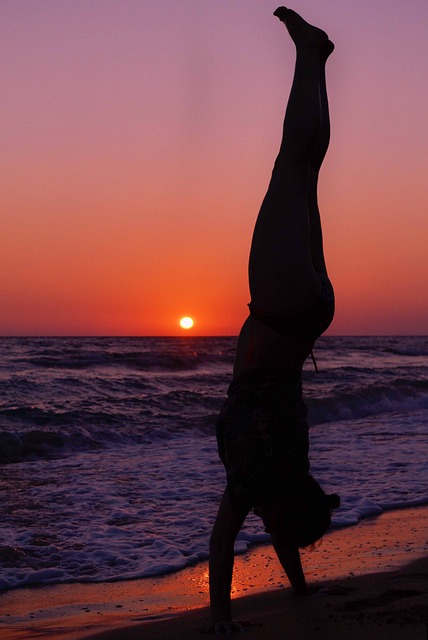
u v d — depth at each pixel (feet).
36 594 15.96
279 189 10.32
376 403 62.80
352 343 242.58
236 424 10.58
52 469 32.65
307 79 10.53
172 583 16.69
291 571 12.91
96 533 21.15
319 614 11.12
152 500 25.79
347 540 19.56
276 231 10.21
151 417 50.24
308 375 87.61
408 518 22.38
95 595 15.80
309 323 10.32
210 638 10.25
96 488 27.89
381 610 10.91
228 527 10.89
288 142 10.39
